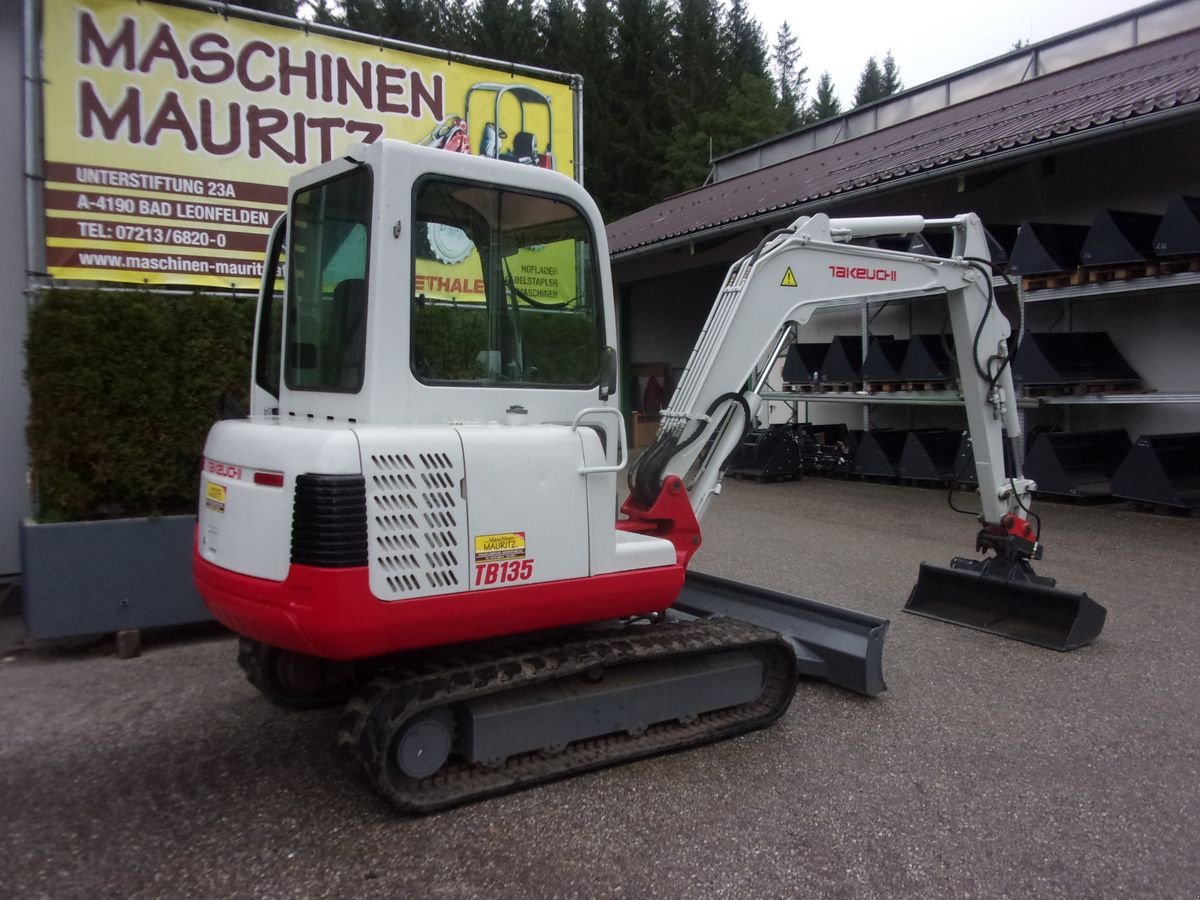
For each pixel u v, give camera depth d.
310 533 2.97
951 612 5.77
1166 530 8.13
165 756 3.88
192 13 6.07
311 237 3.73
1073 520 8.62
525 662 3.54
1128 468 8.84
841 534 8.46
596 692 3.67
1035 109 11.20
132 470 5.22
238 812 3.39
